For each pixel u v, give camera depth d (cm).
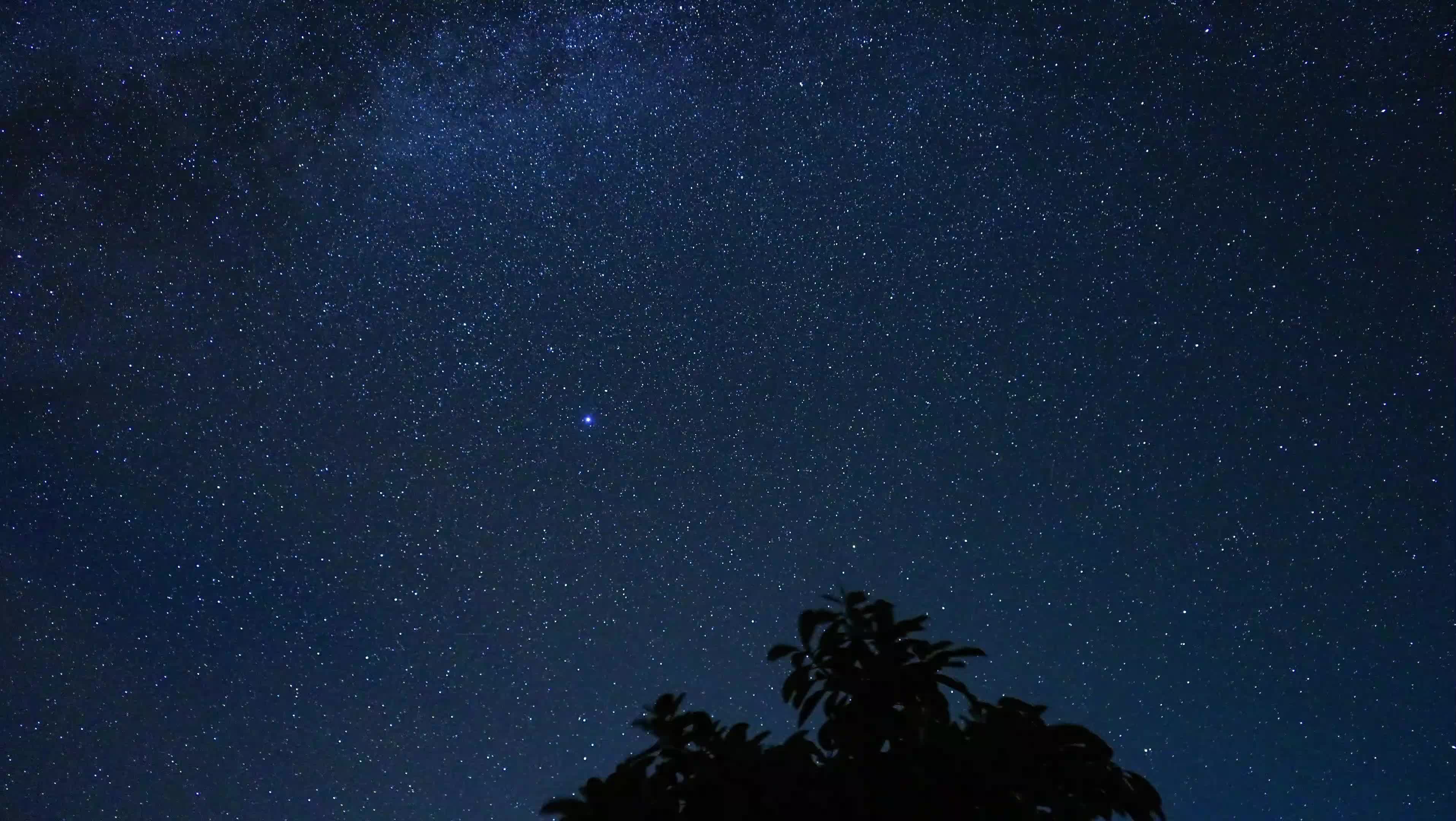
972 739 274
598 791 264
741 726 279
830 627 305
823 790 255
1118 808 270
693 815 258
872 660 293
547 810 262
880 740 279
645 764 273
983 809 261
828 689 292
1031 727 282
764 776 257
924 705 289
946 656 297
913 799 261
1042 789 266
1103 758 277
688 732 283
